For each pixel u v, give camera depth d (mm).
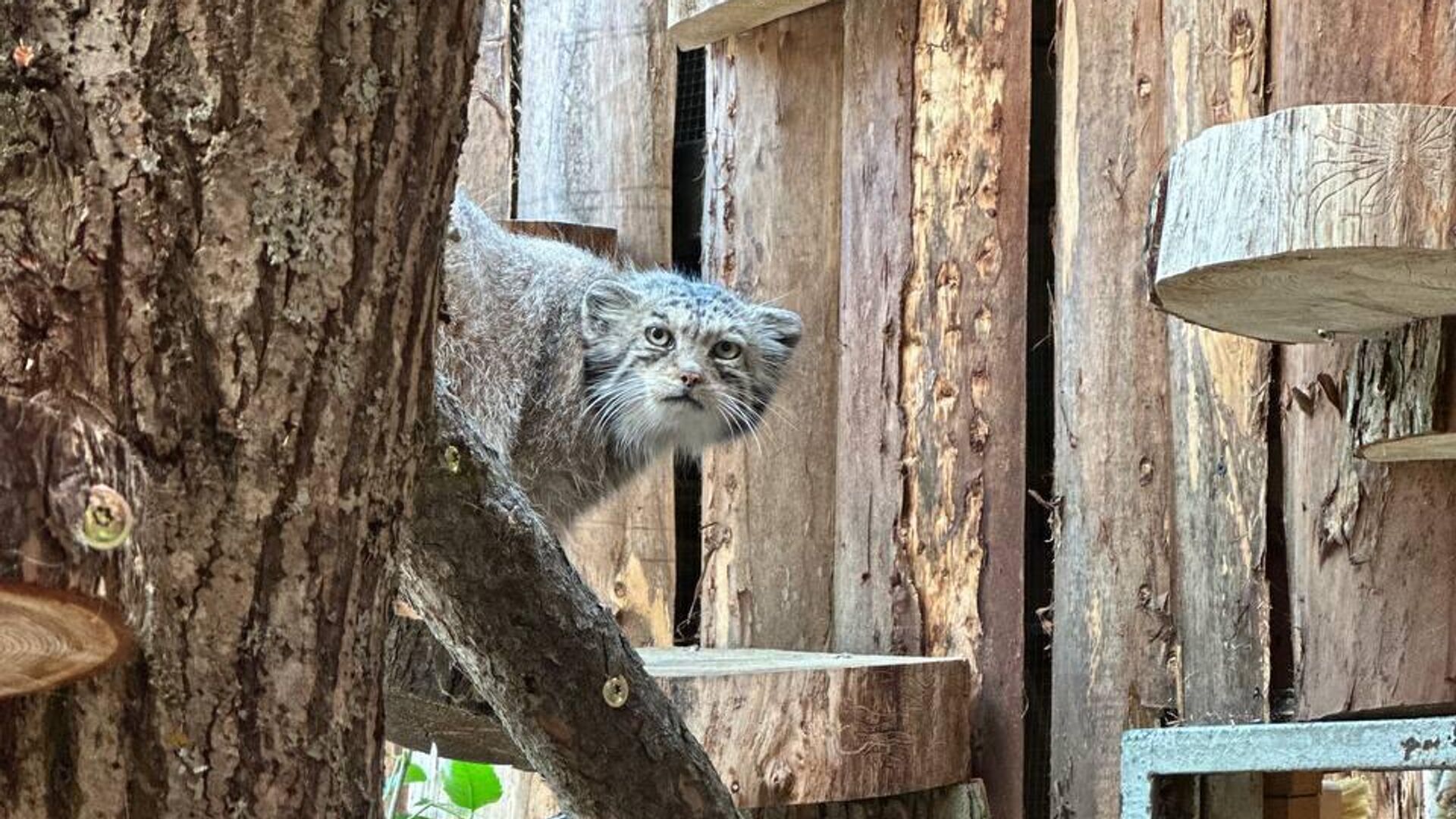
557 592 2158
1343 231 2221
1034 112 4293
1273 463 3381
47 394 1298
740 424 4516
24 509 1090
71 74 1343
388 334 1471
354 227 1431
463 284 4156
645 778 2273
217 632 1361
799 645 4387
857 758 3521
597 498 4633
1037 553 4109
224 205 1363
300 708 1402
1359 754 2430
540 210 5121
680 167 5090
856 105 4320
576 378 4418
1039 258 4254
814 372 4488
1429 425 2660
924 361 4113
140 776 1331
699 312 4426
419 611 2223
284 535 1394
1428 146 2211
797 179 4559
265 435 1380
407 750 4129
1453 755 2303
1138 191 3701
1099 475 3697
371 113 1438
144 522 1190
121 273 1332
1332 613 3184
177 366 1349
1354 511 3141
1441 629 3059
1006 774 3857
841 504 4266
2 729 1315
